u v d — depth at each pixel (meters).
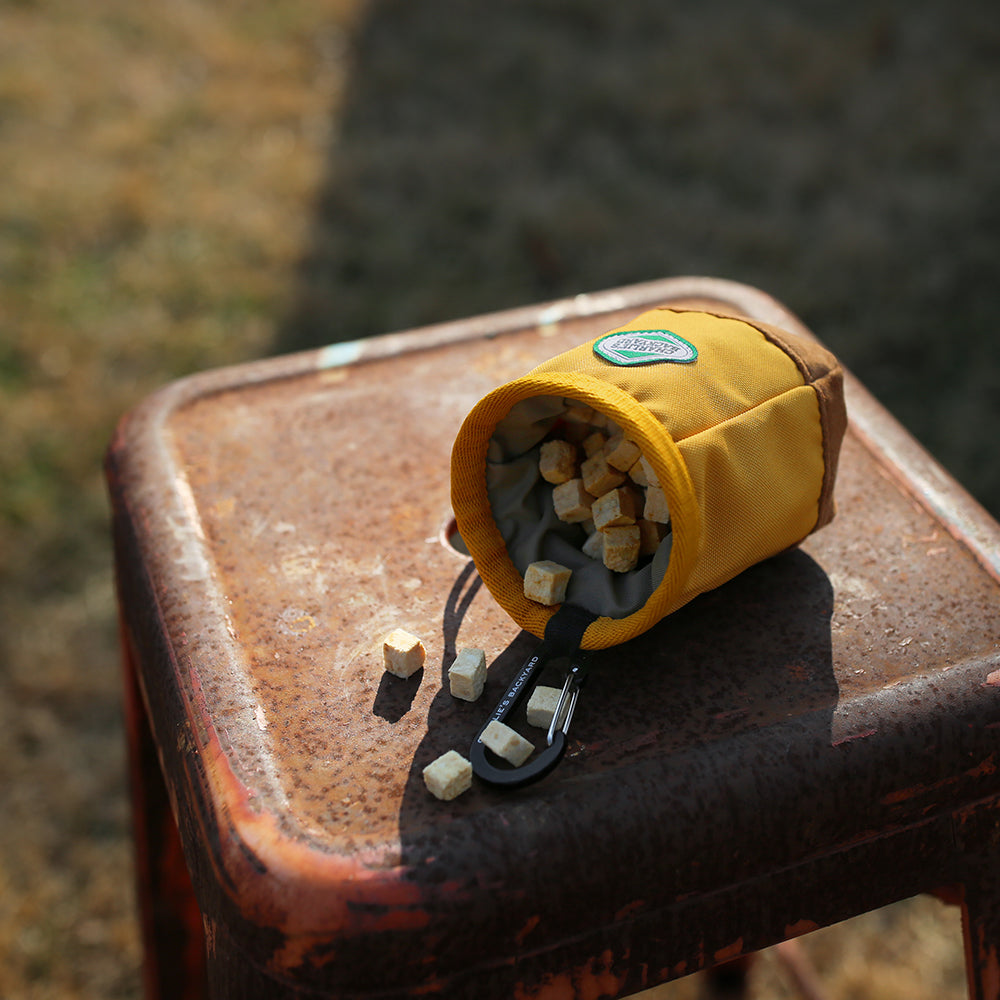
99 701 1.27
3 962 1.05
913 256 1.88
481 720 0.63
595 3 2.64
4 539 1.42
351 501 0.73
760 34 2.53
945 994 1.04
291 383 0.79
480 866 0.58
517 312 0.84
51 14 2.55
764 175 2.09
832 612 0.67
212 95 2.29
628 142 2.19
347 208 1.99
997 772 0.63
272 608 0.67
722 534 0.62
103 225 1.93
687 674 0.64
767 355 0.65
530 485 0.66
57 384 1.64
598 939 0.60
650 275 1.87
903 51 2.46
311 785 0.60
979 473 1.52
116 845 1.14
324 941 0.57
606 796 0.60
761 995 1.06
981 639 0.65
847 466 0.74
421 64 2.43
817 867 0.62
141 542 0.71
